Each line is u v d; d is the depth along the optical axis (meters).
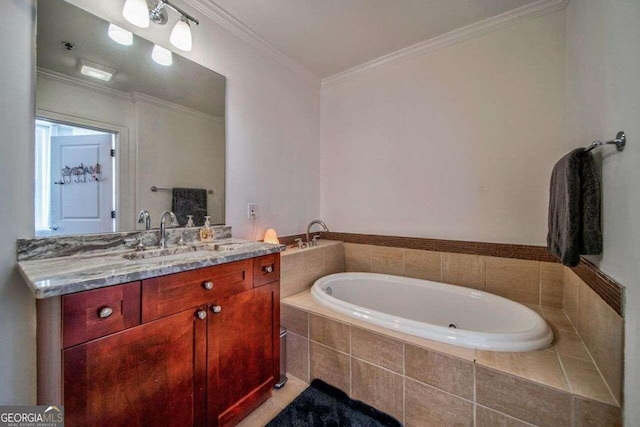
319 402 1.50
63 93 1.21
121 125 1.40
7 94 1.06
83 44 1.27
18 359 1.07
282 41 2.09
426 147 2.16
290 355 1.77
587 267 1.26
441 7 1.73
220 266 1.21
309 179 2.62
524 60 1.78
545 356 1.19
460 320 1.87
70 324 0.80
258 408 1.46
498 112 1.87
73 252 1.23
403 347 1.34
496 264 1.88
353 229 2.57
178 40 1.51
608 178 1.04
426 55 2.15
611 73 1.02
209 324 1.17
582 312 1.33
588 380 1.04
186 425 1.09
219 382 1.21
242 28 1.92
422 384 1.29
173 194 1.61
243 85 1.99
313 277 2.24
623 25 0.93
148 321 0.97
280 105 2.29
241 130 1.98
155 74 1.53
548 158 1.72
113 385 0.89
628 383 0.87
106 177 1.35
